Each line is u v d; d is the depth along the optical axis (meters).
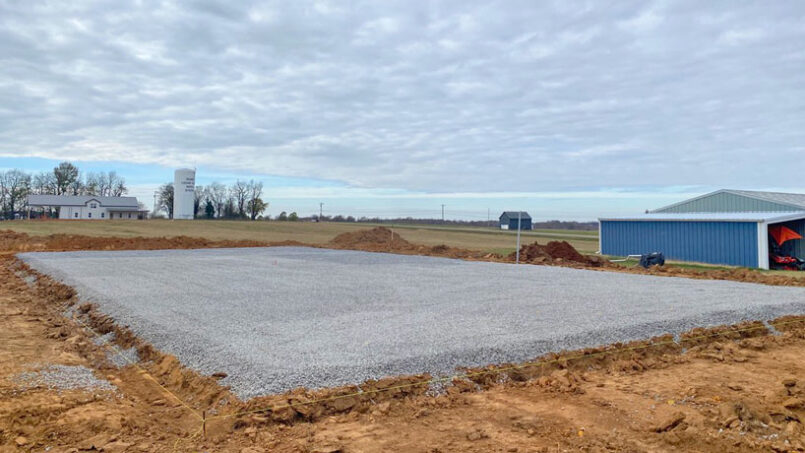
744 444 4.13
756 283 14.18
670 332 7.72
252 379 5.39
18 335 8.22
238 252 24.89
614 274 15.25
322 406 4.91
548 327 7.59
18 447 4.21
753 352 7.35
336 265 17.72
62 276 14.10
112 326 8.41
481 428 4.56
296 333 7.25
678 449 4.11
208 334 7.25
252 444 4.29
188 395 5.48
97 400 5.26
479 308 9.17
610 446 4.17
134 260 19.59
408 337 6.97
